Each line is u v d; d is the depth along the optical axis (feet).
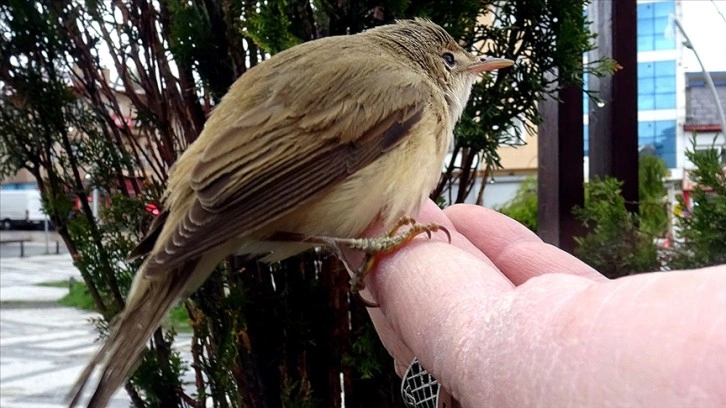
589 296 0.22
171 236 0.36
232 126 0.39
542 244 0.46
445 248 0.32
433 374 0.28
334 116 0.40
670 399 0.18
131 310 0.36
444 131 0.43
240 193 0.38
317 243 0.39
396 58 0.45
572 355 0.21
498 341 0.24
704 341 0.18
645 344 0.19
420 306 0.29
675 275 0.20
